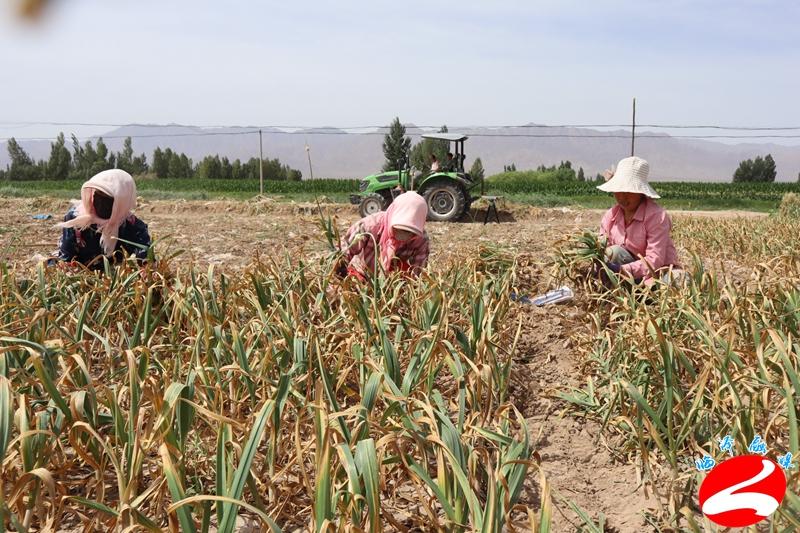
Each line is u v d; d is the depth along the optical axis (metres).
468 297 4.27
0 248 7.91
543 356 4.33
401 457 2.31
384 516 2.24
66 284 4.25
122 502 2.06
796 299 3.90
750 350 3.39
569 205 25.48
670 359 2.93
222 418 2.08
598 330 4.21
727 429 3.03
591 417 3.54
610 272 4.62
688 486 2.72
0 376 1.93
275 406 2.43
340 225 13.54
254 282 4.00
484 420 2.89
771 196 40.97
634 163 5.20
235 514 1.85
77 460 2.79
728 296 3.92
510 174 68.06
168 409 2.19
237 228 11.94
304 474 2.25
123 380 3.07
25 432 2.01
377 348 3.41
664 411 3.09
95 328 3.68
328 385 2.56
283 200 24.84
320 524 1.91
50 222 13.05
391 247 4.86
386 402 2.83
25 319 3.46
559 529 2.58
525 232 12.38
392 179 17.78
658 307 4.19
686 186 48.94
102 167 84.62
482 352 3.36
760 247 9.79
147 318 3.49
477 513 1.97
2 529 1.83
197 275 4.55
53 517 2.07
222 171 85.75
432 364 3.10
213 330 3.33
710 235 11.64
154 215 18.17
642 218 5.22
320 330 3.52
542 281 5.55
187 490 2.44
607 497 2.87
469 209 19.06
